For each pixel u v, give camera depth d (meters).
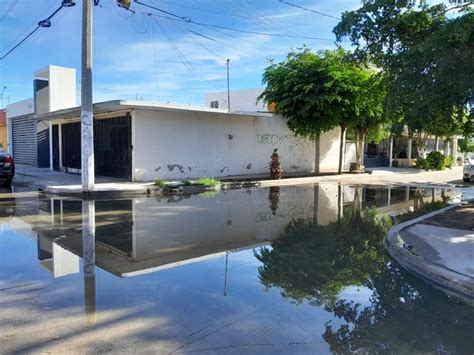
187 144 19.39
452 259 6.57
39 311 4.67
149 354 3.78
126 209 11.74
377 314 4.87
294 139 24.61
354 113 21.89
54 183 16.73
